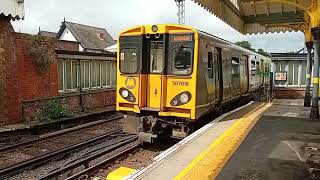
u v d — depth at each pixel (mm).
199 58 9312
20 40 13945
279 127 9703
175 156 6766
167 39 9508
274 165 6125
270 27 19344
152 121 9703
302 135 8641
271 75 20688
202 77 9562
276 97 22672
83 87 18234
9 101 13414
